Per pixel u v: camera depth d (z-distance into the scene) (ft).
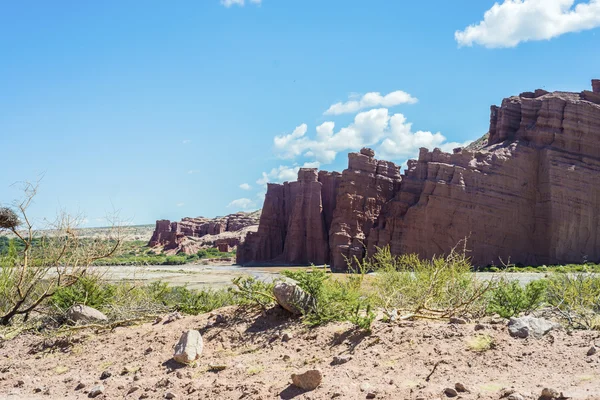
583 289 29.40
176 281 153.28
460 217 193.16
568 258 191.21
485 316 27.55
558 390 14.89
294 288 27.99
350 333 23.59
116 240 40.06
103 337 29.40
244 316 28.73
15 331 34.04
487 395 15.38
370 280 34.81
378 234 212.84
